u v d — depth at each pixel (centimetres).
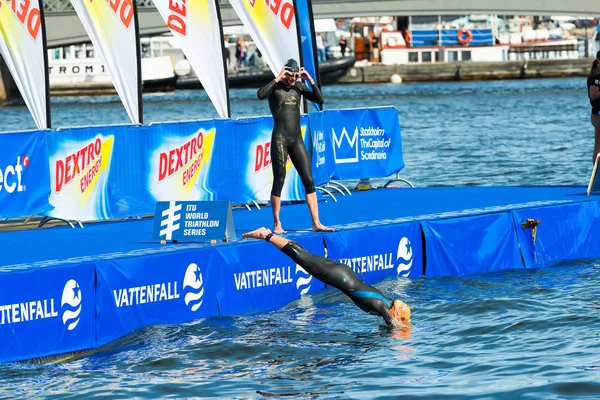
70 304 2252
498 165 6362
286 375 2033
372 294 2398
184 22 3606
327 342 2270
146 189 3209
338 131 3747
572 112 11212
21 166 2939
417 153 7244
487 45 19962
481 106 12525
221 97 3669
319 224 2809
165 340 2308
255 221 3186
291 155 2809
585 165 6188
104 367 2133
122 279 2342
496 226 3092
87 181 3086
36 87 3338
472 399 1800
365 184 4056
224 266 2533
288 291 2670
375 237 2847
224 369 2092
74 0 3469
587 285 2789
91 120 11444
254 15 3703
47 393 1956
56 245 2722
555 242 3225
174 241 2691
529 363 2008
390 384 1927
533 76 19500
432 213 3144
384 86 17800
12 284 2155
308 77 2820
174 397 1908
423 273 2958
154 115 11850
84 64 16950
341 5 12875
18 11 3316
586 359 2016
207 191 3353
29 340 2183
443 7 12975
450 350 2155
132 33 3500
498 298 2623
